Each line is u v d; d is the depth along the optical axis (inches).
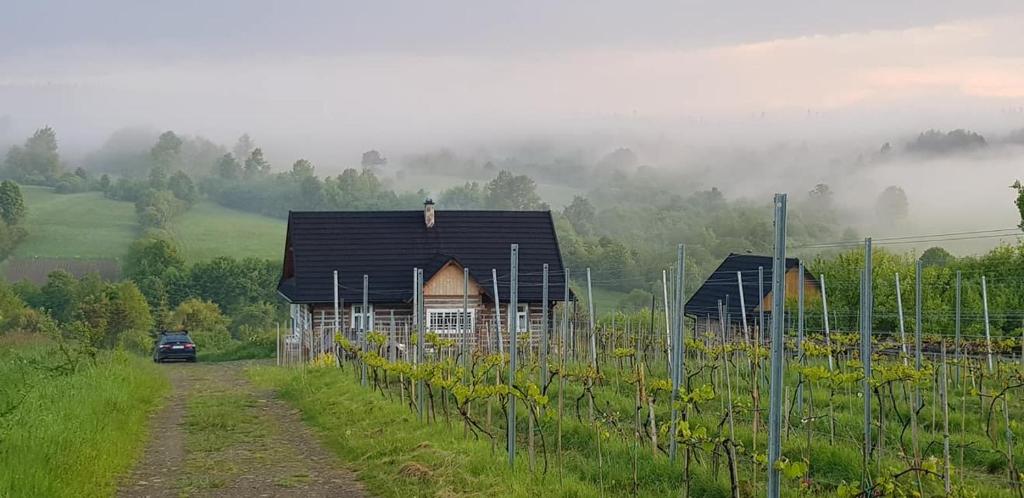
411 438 585.9
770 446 360.8
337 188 7052.2
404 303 1625.2
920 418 677.3
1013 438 601.0
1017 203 1486.2
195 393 959.6
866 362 572.7
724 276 1911.9
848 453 533.0
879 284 1448.1
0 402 633.6
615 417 602.2
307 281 1622.8
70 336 1325.0
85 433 552.4
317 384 921.5
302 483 506.0
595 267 4013.3
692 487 472.4
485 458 518.3
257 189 7062.0
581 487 455.5
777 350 359.9
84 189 6943.9
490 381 866.1
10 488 407.5
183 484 504.1
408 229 1726.1
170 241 4461.1
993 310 1302.9
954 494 416.5
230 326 3176.7
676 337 526.6
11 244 4923.7
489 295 1621.6
